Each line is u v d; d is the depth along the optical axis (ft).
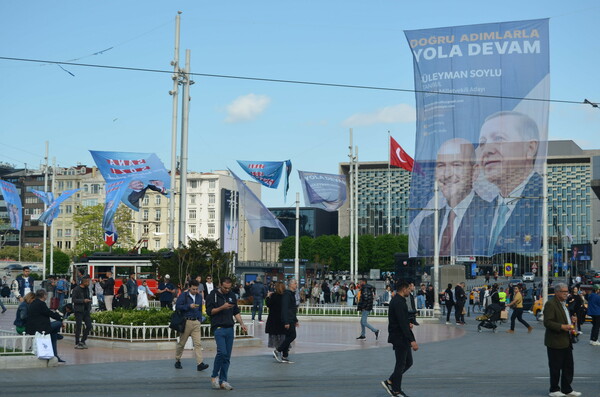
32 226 613.93
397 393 46.96
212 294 52.13
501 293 121.19
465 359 75.66
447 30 150.10
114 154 173.06
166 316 83.15
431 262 333.62
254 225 225.56
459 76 149.69
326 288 212.23
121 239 398.62
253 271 270.67
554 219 637.71
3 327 107.55
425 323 143.13
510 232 149.38
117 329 81.97
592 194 629.10
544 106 146.92
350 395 48.49
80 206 410.93
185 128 155.43
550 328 47.57
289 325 68.95
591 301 93.20
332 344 91.61
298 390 51.13
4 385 53.01
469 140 150.10
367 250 589.73
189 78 157.48
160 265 135.33
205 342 81.00
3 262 438.81
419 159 152.97
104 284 118.52
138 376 58.75
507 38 147.84
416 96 151.94
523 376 61.00
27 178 623.36
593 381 57.36
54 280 132.26
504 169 148.87
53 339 67.26
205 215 556.92
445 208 152.66
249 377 59.26
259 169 173.17
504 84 148.05
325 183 185.78
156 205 566.77
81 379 56.80
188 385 53.52
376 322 142.92
